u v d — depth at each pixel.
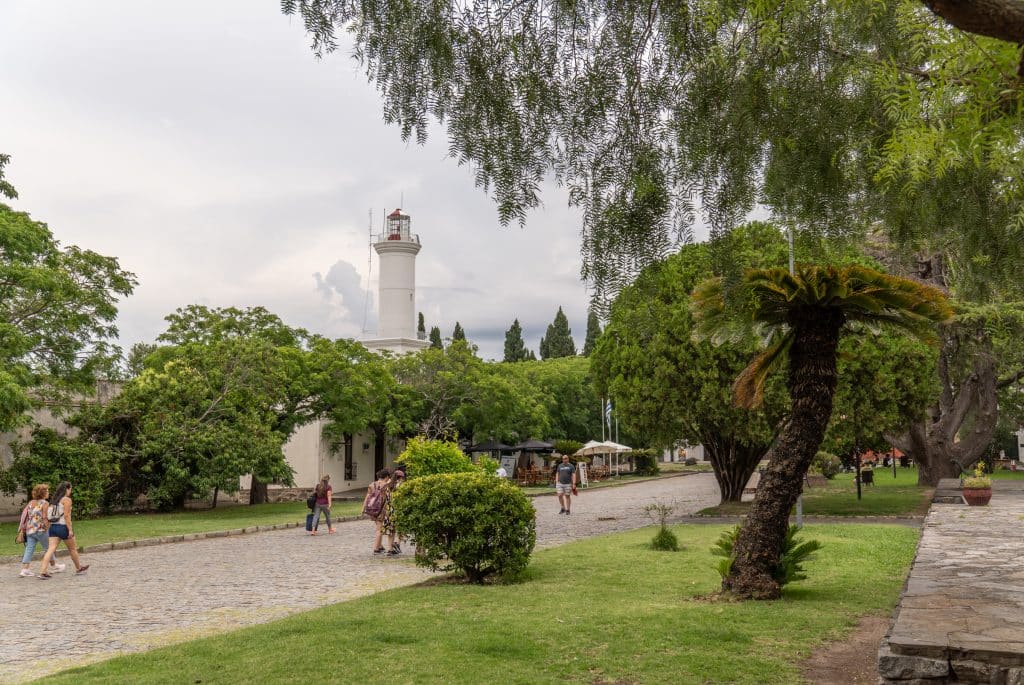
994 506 21.19
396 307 55.75
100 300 26.25
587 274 5.56
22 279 22.72
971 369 33.88
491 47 5.77
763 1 5.80
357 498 40.09
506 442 53.38
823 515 24.75
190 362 31.92
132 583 13.49
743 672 6.67
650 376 25.92
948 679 5.31
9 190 24.12
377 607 9.72
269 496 42.56
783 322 10.88
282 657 7.18
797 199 6.05
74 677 6.66
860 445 29.36
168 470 29.95
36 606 11.35
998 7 3.90
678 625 8.39
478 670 6.68
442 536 12.21
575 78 5.77
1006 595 7.46
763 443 27.50
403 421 43.62
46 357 25.75
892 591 10.70
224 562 16.25
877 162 6.07
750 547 10.33
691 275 24.98
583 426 66.56
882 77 5.95
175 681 6.48
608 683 6.38
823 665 6.93
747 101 5.78
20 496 29.72
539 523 24.33
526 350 90.38
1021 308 26.14
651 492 42.44
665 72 5.83
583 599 10.18
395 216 56.25
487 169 5.75
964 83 5.89
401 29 5.66
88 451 27.33
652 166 5.60
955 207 7.02
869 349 23.41
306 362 37.09
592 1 5.77
